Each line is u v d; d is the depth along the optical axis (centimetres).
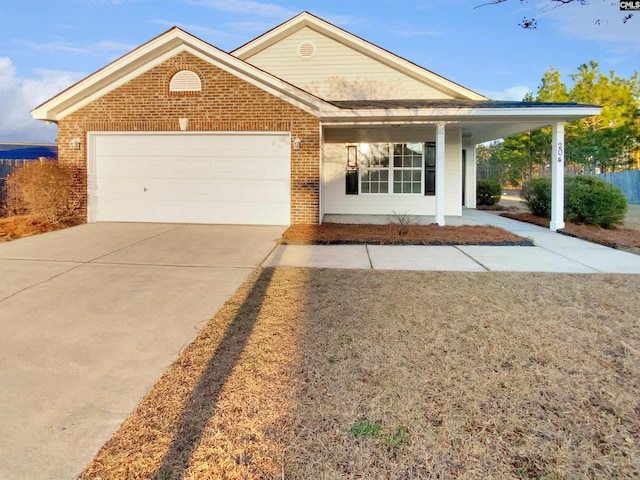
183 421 257
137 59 1003
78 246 789
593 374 313
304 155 1038
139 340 381
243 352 352
